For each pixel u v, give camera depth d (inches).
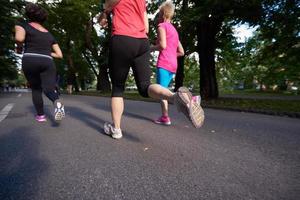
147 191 79.4
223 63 910.4
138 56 140.4
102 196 76.1
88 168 98.7
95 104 398.3
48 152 119.5
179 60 754.8
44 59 188.2
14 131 167.6
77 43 1347.2
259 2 415.8
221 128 193.9
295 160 112.7
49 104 364.2
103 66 1171.9
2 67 1163.3
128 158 111.0
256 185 84.5
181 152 121.5
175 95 106.0
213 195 77.0
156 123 209.3
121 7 138.3
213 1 437.7
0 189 80.3
